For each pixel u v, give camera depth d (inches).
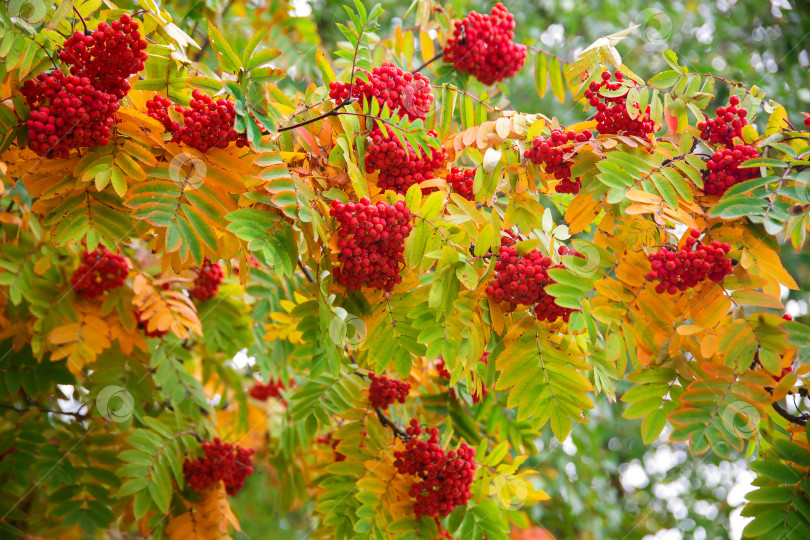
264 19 79.1
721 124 58.4
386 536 63.0
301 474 74.2
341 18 94.6
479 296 58.1
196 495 68.9
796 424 58.0
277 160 56.7
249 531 108.0
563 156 58.4
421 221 57.6
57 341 65.1
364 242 56.7
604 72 59.6
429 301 57.2
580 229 59.9
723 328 57.2
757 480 56.5
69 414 68.6
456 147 60.6
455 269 57.6
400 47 69.0
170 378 69.6
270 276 72.9
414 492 62.8
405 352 59.6
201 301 71.4
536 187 62.2
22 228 66.3
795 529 55.7
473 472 62.9
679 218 56.5
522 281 57.4
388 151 58.7
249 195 56.6
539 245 58.6
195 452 68.9
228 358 72.4
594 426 96.4
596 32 98.0
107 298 67.4
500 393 69.0
